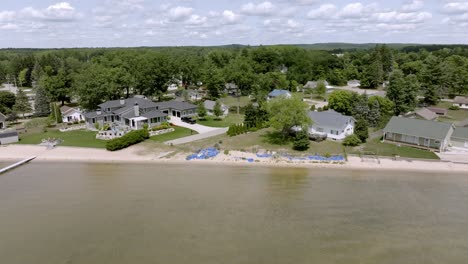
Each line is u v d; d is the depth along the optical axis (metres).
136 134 54.56
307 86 110.25
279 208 31.66
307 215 30.22
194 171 42.72
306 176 40.81
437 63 95.06
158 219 29.45
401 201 33.53
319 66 131.12
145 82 84.44
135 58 94.38
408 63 130.62
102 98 73.94
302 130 51.47
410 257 24.00
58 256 24.16
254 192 35.62
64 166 45.25
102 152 50.78
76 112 72.62
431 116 65.81
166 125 62.50
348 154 48.44
